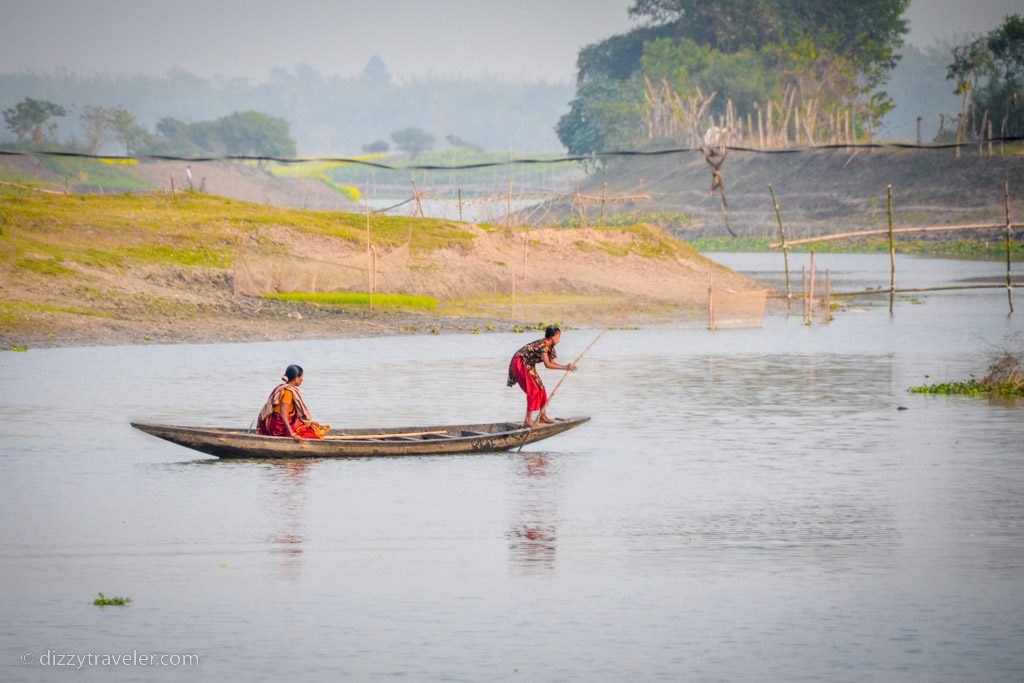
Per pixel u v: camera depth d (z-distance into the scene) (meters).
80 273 160.25
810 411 91.00
